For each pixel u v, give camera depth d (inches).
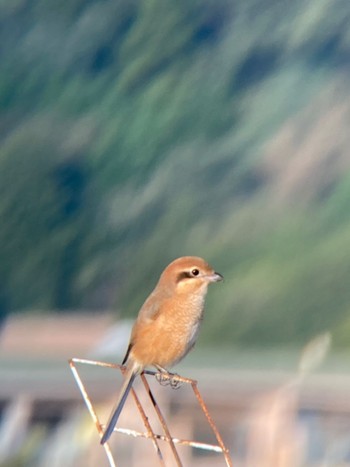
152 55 888.9
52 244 804.6
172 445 208.5
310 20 884.0
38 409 457.1
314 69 880.9
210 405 446.9
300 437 445.1
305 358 492.4
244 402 453.1
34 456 446.6
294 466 442.0
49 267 794.8
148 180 845.8
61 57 888.9
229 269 786.8
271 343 689.6
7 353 547.2
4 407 460.8
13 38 888.9
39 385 458.3
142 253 808.9
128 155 859.4
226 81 888.9
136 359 257.1
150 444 426.9
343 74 876.0
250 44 891.4
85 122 867.4
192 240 817.5
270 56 889.5
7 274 776.3
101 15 890.7
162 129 869.2
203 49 893.8
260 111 880.9
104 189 842.8
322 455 441.4
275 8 886.4
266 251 794.2
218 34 892.6
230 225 818.8
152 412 424.5
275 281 753.6
